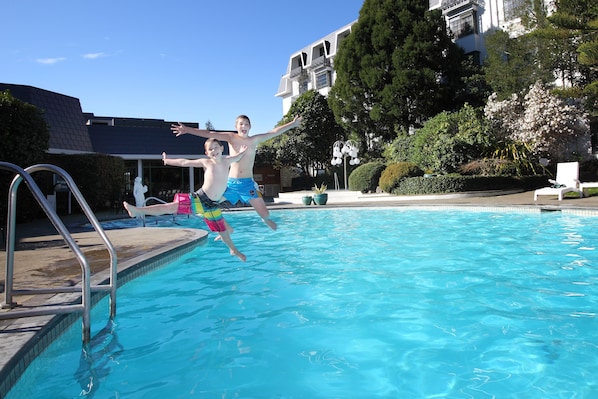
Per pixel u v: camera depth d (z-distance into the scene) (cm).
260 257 731
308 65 3831
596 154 2033
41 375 291
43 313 319
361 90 2517
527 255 664
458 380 273
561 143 1948
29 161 1288
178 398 258
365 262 661
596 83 1695
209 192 444
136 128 2516
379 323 385
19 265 571
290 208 1620
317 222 1252
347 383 275
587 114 1930
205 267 654
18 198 1312
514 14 2245
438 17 2381
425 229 993
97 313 422
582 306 416
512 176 1834
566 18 1655
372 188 2095
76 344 346
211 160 455
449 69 2398
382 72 2408
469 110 2042
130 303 464
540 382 266
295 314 420
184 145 2623
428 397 253
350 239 903
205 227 1252
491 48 2206
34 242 846
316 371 293
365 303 448
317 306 444
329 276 577
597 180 1906
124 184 2125
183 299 480
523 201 1405
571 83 2006
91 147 2238
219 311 434
